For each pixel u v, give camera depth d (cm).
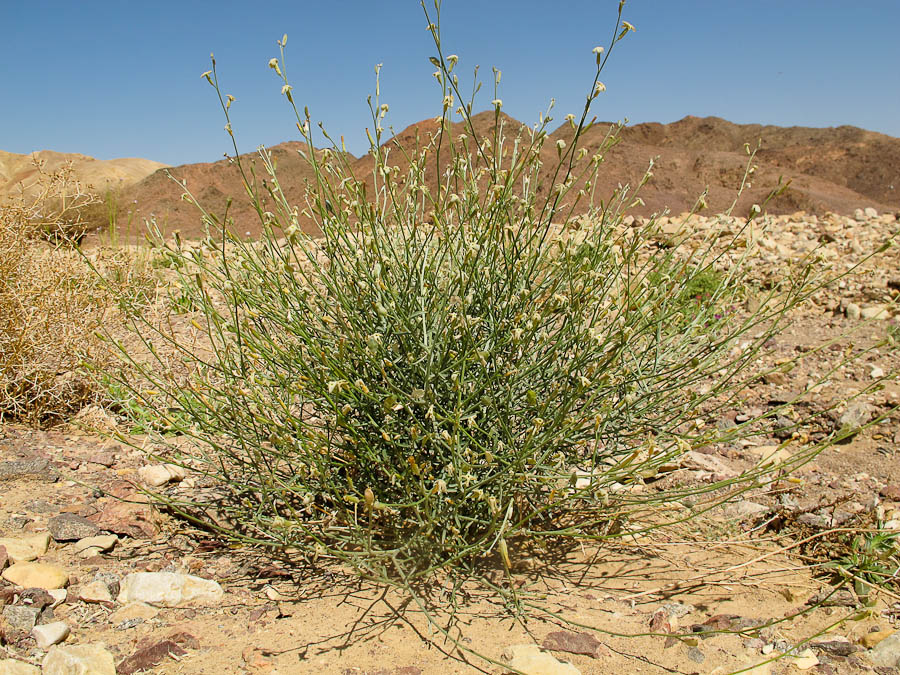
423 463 241
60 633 202
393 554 231
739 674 196
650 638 214
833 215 1060
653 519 298
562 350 261
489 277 260
